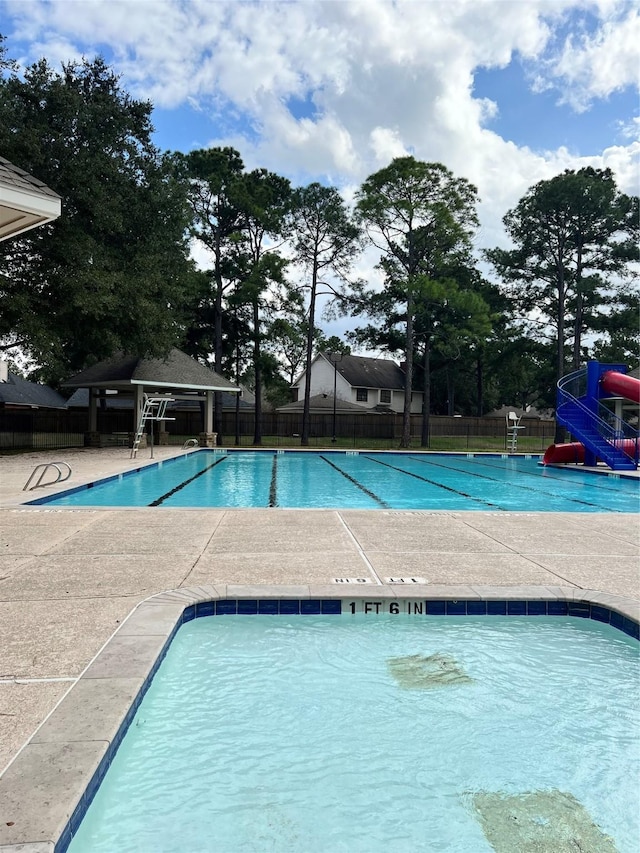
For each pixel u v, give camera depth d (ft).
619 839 7.82
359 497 41.52
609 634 14.74
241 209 91.15
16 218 19.33
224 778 8.89
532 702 11.50
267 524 25.41
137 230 66.85
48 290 58.85
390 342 115.03
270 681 12.12
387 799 8.56
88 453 67.05
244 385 174.40
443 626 15.14
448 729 10.48
